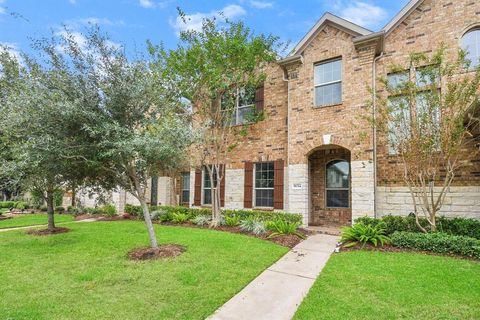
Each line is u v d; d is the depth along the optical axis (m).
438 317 3.68
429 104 7.42
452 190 9.01
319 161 12.14
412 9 10.20
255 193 12.95
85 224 12.16
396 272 5.32
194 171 14.75
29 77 6.32
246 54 10.84
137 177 6.95
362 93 10.09
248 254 6.64
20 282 5.00
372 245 7.46
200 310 3.99
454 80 9.08
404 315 3.75
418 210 9.41
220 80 11.02
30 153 5.64
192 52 10.84
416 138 7.44
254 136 13.02
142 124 6.59
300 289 4.83
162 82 7.17
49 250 7.27
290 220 10.37
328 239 8.73
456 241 6.55
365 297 4.32
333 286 4.78
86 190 7.98
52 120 5.79
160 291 4.58
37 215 18.05
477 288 4.52
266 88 12.96
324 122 10.73
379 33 9.75
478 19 9.20
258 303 4.29
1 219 15.95
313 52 11.31
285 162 12.09
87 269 5.65
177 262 5.99
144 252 6.71
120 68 6.28
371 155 9.68
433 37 9.80
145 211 7.02
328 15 10.98
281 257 6.72
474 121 7.88
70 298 4.33
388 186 9.96
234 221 10.63
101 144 5.88
